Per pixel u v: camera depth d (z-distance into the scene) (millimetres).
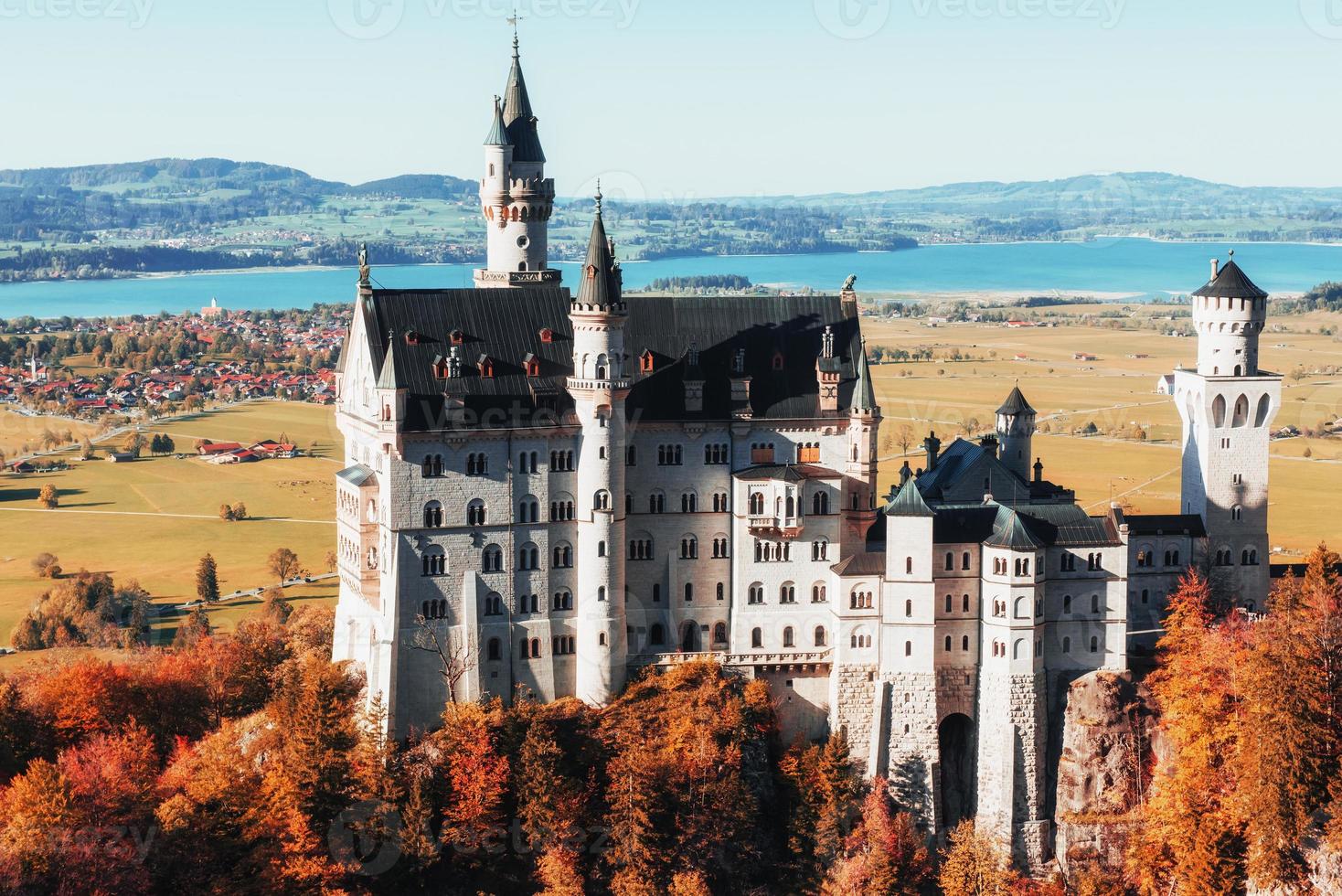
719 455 181500
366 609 178750
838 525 182375
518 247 195500
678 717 173250
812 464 183125
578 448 174875
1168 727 175500
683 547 182250
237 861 160375
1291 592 184000
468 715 168250
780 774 175500
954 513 178250
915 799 177375
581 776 168000
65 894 150750
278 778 163125
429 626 172125
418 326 174375
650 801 164500
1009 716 175500
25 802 159375
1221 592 189500
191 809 161875
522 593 175375
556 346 177125
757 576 182000
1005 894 168000
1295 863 163500
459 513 171750
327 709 167875
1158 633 186625
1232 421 189375
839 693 179375
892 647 177500
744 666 179875
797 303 188000
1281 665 167375
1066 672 178500
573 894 158250
